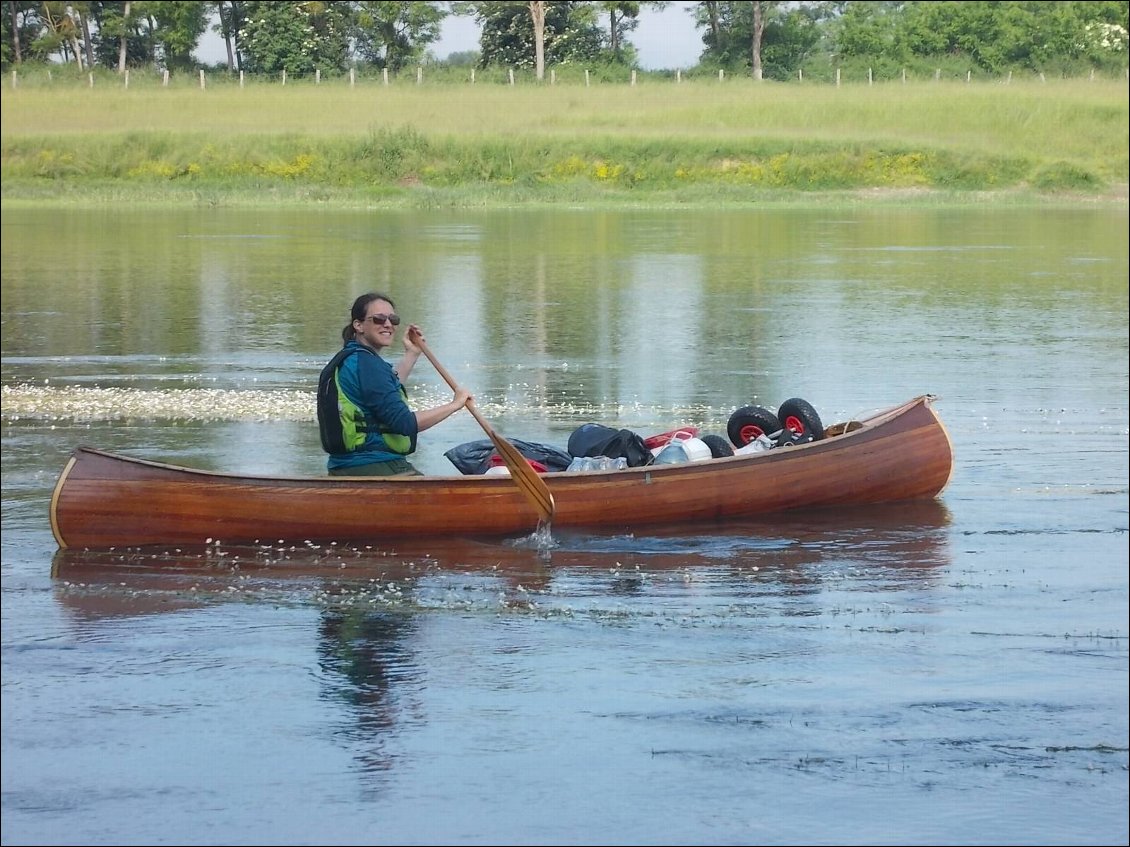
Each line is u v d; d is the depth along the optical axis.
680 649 13.93
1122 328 37.59
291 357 33.09
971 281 48.38
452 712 12.34
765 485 19.05
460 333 36.94
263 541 17.47
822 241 63.66
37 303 42.31
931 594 15.81
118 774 11.14
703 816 10.49
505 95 116.19
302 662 13.55
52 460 22.56
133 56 159.38
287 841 10.10
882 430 19.75
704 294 44.94
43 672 13.25
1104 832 10.20
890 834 10.19
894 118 103.94
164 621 14.78
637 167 92.00
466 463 19.52
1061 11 145.62
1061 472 21.84
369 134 95.56
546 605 15.34
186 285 46.72
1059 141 100.00
